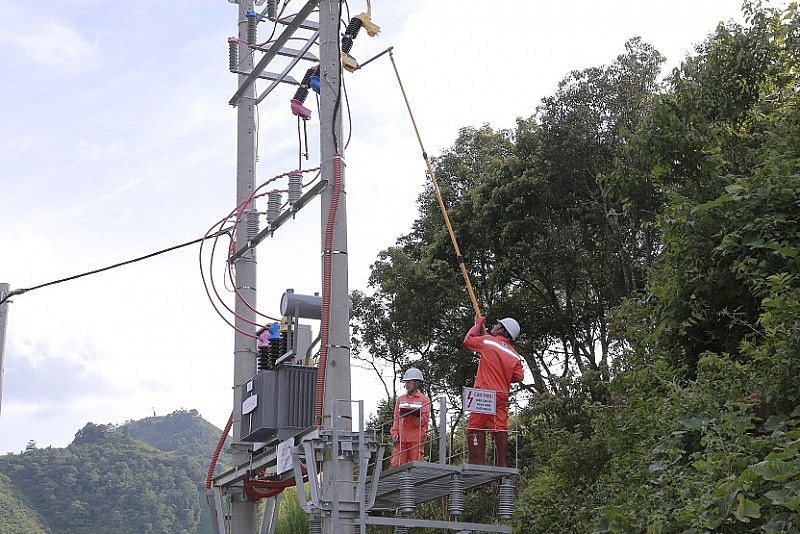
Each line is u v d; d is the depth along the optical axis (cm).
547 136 2420
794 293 869
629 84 2394
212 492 1365
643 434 1041
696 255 1059
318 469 1059
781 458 718
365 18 1190
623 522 877
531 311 2700
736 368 905
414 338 2883
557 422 1970
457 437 2270
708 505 732
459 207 2681
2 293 1587
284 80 1413
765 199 997
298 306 1218
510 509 1044
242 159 1461
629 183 1335
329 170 1108
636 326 1229
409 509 1005
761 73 1291
